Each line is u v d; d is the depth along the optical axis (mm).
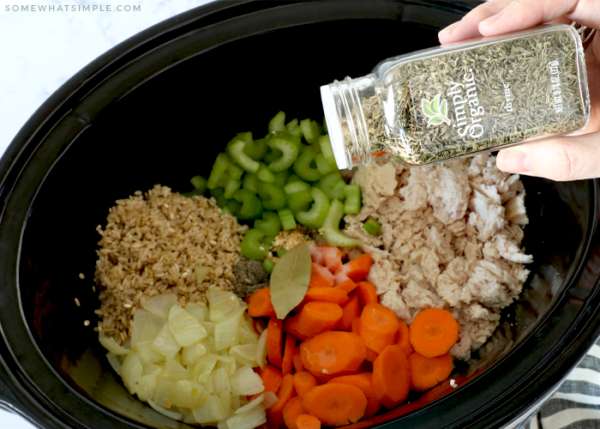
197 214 541
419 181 513
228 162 538
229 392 481
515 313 498
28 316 443
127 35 548
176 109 508
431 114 406
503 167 416
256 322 516
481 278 500
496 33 415
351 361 481
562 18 459
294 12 486
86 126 472
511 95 406
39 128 468
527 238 519
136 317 504
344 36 496
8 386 425
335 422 472
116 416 429
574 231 471
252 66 504
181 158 541
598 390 511
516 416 418
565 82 407
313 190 536
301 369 497
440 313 496
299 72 518
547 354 433
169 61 479
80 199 494
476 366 478
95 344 494
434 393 471
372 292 511
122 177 520
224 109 527
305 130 544
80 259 502
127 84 476
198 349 490
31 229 458
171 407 476
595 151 401
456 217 509
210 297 514
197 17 482
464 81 406
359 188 534
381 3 488
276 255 538
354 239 528
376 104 416
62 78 543
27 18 538
